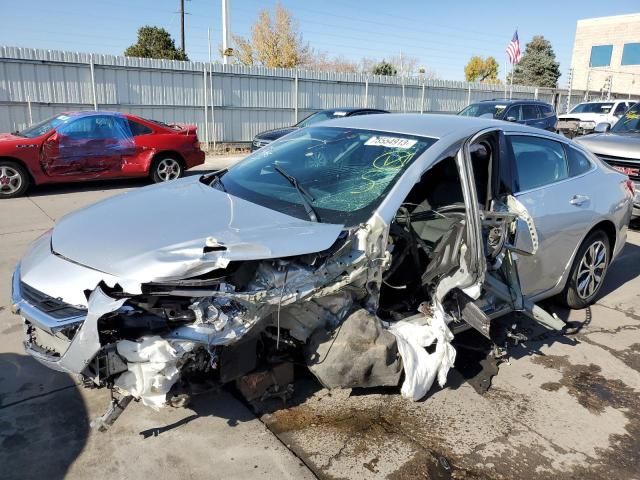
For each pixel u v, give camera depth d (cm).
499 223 328
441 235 357
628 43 4297
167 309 242
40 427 282
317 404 309
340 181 320
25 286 268
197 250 246
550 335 423
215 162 1523
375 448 277
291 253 249
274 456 266
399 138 346
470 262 309
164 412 298
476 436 291
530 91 2783
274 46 4622
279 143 414
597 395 340
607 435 299
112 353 238
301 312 270
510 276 350
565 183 422
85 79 1522
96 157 983
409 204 362
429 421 302
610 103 1866
